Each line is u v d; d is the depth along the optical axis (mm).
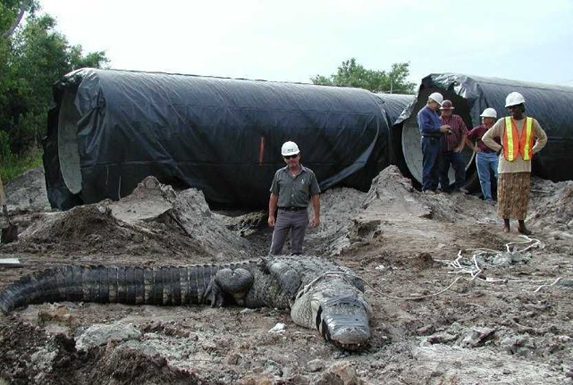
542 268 10164
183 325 6816
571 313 7211
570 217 14773
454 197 17328
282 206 11984
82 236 12023
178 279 8000
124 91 15969
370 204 15312
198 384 4941
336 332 5895
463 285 8727
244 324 7012
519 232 13281
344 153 19266
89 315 7180
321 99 19328
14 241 12039
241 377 5145
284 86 19219
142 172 15883
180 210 14469
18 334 6242
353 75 54000
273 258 8055
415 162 20859
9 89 34875
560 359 5590
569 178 20906
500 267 10258
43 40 38906
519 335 6164
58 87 17062
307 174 11938
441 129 17531
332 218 18031
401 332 6562
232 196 17562
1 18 30578
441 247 11555
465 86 19000
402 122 20078
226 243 15078
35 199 25969
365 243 12359
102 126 15547
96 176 15531
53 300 7570
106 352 5535
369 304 7246
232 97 17594
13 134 37062
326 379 4816
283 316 7363
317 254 14609
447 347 5980
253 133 17516
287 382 4918
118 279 7805
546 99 20531
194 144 16609
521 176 12992
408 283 8945
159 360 5164
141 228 12688
